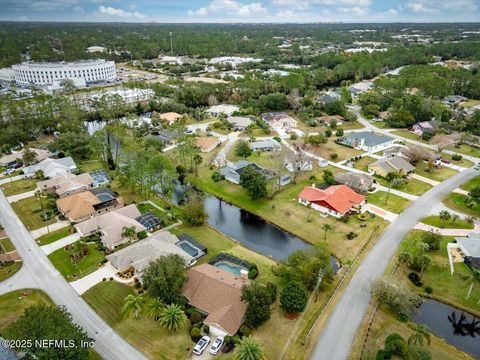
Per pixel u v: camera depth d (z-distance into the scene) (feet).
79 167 409.49
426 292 222.89
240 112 610.24
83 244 261.24
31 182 371.15
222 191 365.40
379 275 234.79
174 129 492.95
